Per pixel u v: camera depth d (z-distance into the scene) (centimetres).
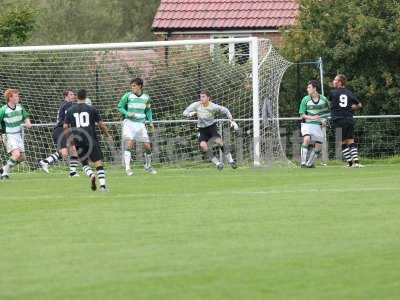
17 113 5009
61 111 5084
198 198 3681
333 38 6209
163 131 5797
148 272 2223
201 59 5903
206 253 2444
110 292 2028
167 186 4259
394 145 5988
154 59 5928
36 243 2648
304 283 2091
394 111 6162
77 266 2309
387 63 6166
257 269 2234
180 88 5903
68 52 5922
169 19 8025
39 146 5812
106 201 3662
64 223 3034
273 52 5622
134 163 5778
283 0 8062
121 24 11312
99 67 5925
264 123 5459
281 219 3016
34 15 7562
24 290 2064
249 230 2800
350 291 2014
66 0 10669
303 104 5359
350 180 4362
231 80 5856
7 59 5897
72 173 5103
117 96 5928
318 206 3328
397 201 3447
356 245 2517
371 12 6184
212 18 8000
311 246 2514
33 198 3847
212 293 2006
